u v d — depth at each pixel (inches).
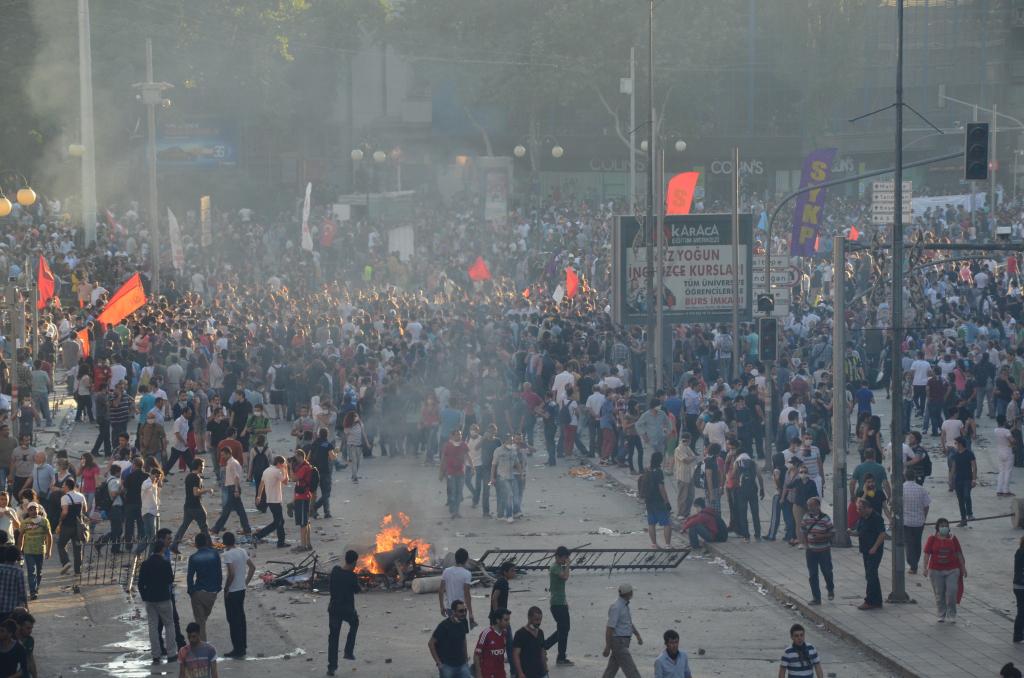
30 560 2057.1
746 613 2032.5
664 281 3759.8
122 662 1759.4
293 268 5305.1
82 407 3476.9
